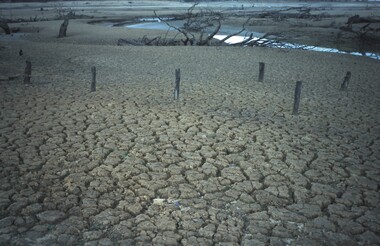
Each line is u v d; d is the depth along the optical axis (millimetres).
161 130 7387
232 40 32094
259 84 12680
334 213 4500
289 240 3932
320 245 3855
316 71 16047
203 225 4195
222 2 155375
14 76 12258
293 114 8914
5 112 8141
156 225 4160
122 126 7531
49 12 66938
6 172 5285
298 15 64250
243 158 6148
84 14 62375
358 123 8352
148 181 5203
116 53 20219
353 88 12609
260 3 154875
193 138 6992
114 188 4980
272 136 7258
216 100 10094
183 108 9086
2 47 20984
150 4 126625
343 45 29141
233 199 4801
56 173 5352
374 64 18734
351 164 6031
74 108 8727
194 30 37062
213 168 5715
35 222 4129
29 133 6902
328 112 9258
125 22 52094
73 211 4371
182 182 5262
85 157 5949
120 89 11055
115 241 3844
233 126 7809
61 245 3736
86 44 26141
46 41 27547
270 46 26234
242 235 4020
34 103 9016
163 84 12078
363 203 4781
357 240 3977
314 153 6453
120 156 6047
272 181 5355
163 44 26500
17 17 52156
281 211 4523
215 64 17234
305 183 5293
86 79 12578
